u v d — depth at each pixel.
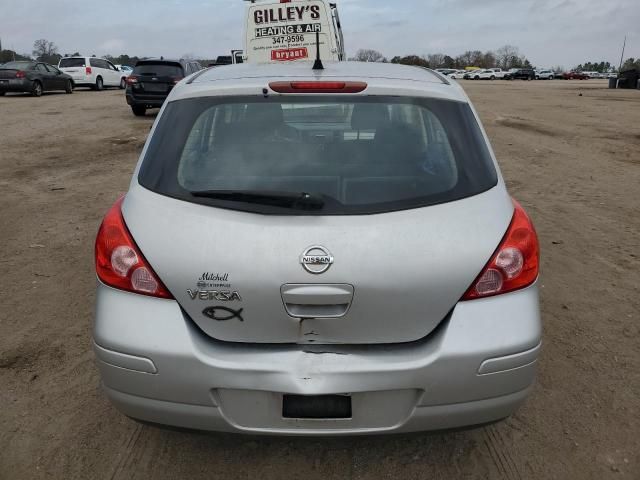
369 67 3.07
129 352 2.21
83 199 7.40
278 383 2.16
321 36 13.07
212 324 2.22
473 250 2.21
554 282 4.78
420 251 2.17
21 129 13.91
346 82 2.56
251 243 2.16
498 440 2.85
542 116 18.33
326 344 2.22
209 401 2.20
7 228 6.12
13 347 3.67
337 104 2.53
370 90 2.56
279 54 13.27
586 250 5.58
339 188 2.31
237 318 2.20
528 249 2.33
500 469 2.66
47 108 19.14
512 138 13.19
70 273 4.89
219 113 2.54
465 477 2.61
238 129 2.52
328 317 2.18
